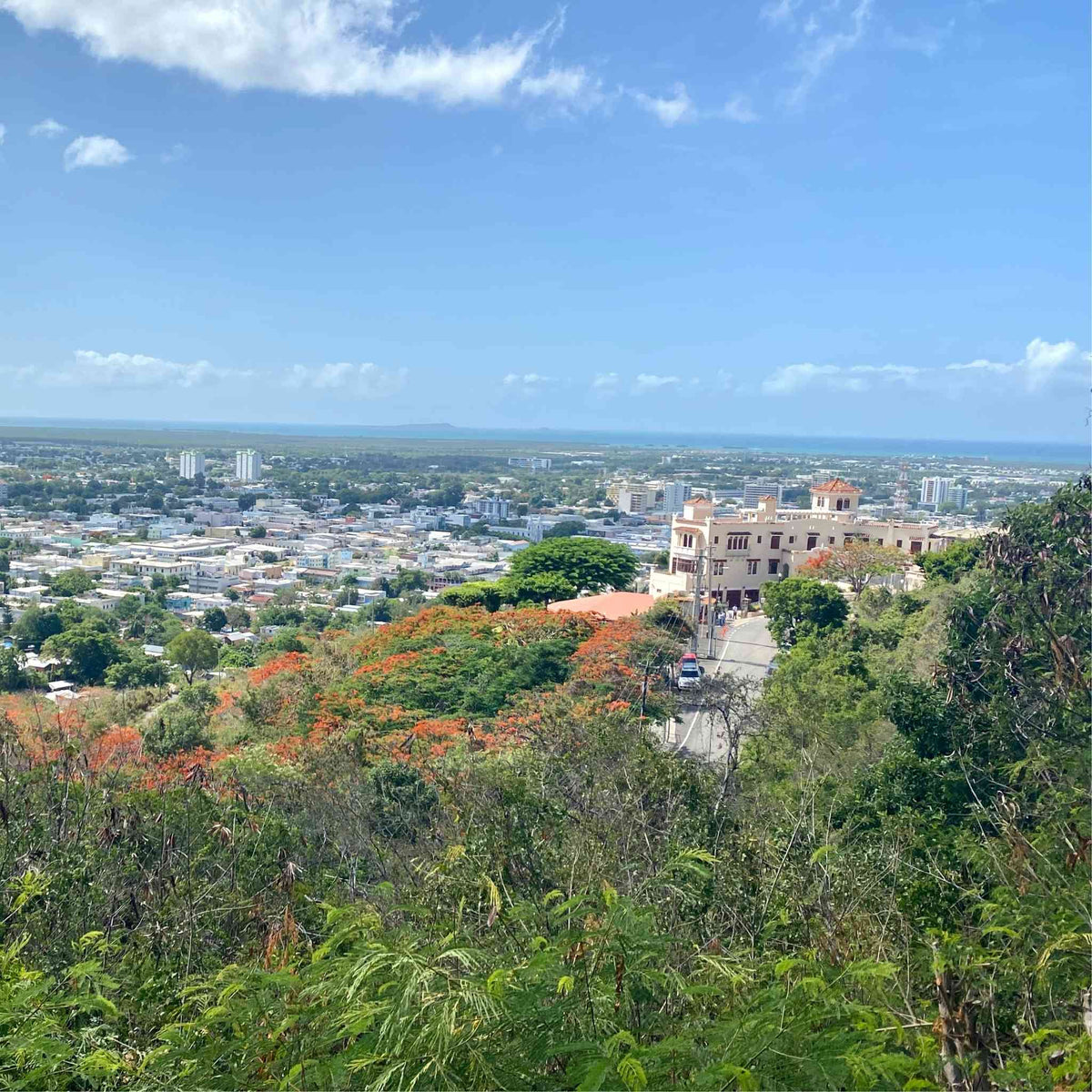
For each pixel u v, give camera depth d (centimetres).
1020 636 1431
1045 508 1517
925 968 552
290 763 2127
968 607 1550
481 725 2664
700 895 710
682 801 1018
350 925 493
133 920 912
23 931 762
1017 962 513
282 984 423
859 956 611
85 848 970
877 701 2225
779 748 2027
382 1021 382
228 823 1190
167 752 2569
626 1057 346
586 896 484
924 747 1429
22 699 3888
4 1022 446
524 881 768
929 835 976
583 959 430
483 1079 368
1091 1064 410
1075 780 953
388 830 1405
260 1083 396
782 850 834
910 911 705
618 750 1327
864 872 777
